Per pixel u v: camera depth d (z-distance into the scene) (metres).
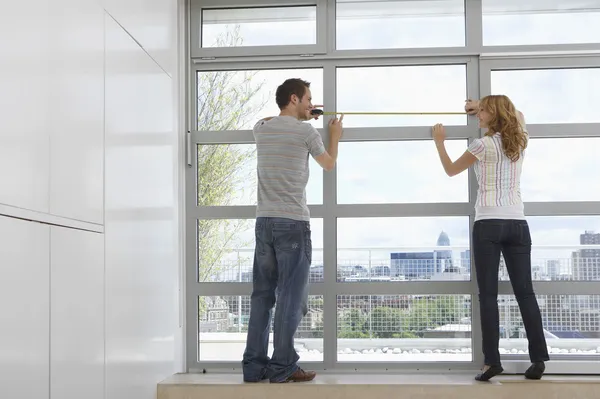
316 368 4.32
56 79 2.66
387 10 4.45
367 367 4.31
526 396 3.84
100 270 3.07
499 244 3.95
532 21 4.37
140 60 3.67
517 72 4.39
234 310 4.41
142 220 3.65
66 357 2.71
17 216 2.35
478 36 4.36
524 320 3.95
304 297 3.94
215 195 4.47
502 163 3.95
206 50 4.48
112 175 3.24
